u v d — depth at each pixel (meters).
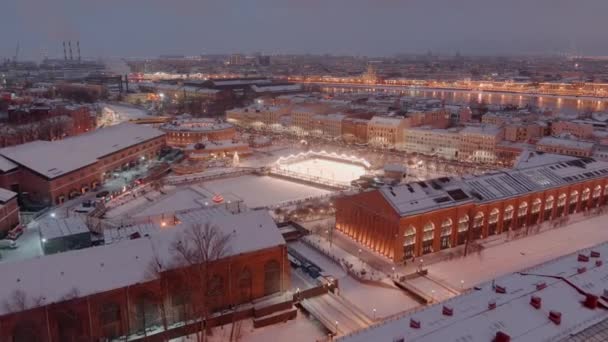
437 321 67.56
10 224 134.38
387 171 193.88
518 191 140.25
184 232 92.31
